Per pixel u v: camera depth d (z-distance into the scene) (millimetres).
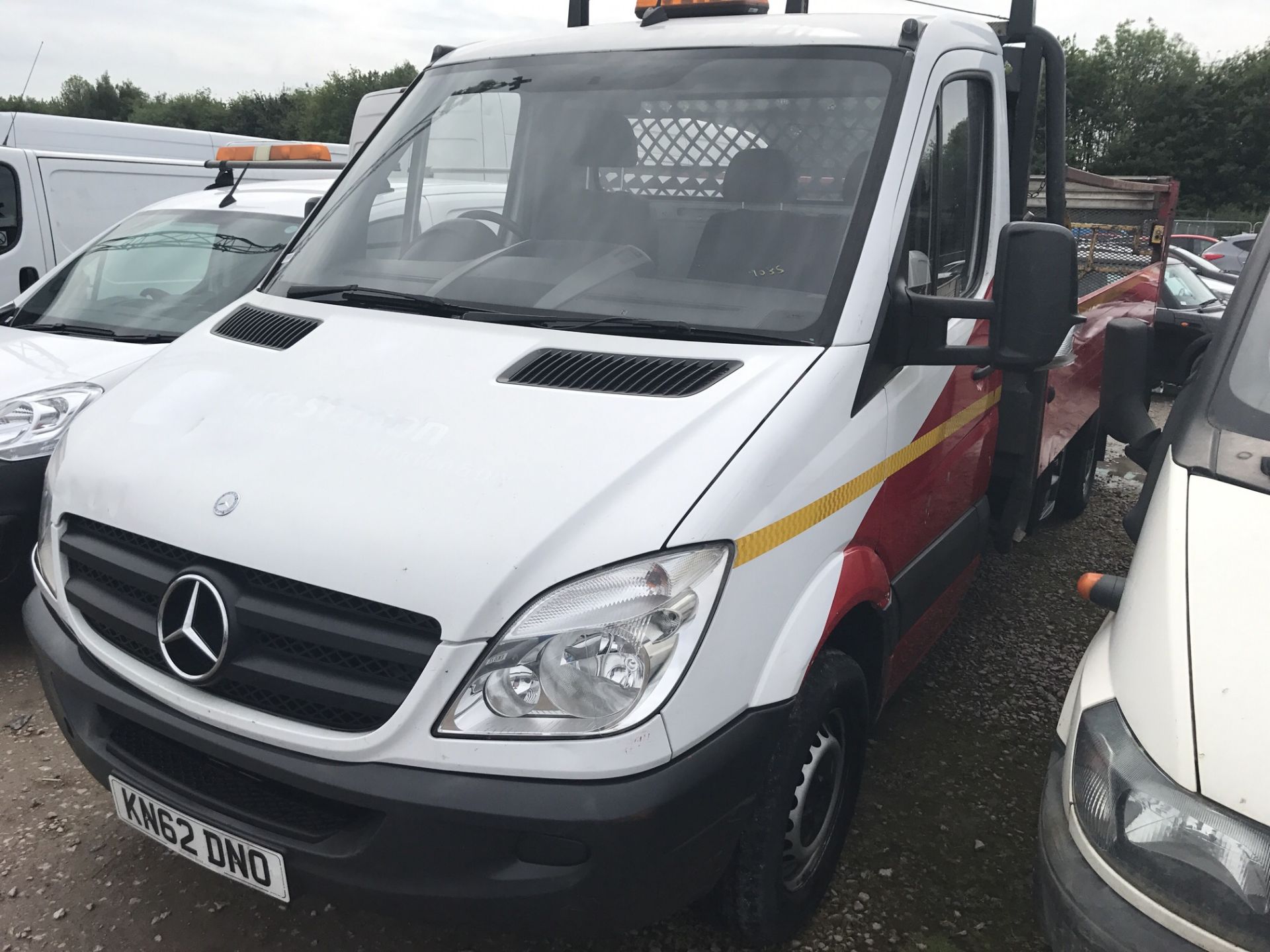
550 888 1900
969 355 2557
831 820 2705
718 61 2928
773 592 2158
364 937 2672
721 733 2041
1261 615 1759
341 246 3152
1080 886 1721
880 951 2637
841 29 2914
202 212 5418
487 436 2176
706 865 2080
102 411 2688
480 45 3514
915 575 2947
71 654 2383
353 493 2094
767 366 2334
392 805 1905
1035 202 4199
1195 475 2105
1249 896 1546
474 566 1928
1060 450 4875
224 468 2256
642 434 2129
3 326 4949
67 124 9734
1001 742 3682
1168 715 1699
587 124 2971
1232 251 19266
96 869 2889
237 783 2186
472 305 2713
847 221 2580
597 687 1898
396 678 1971
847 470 2416
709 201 2738
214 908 2754
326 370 2531
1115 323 2859
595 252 2775
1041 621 4758
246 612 2062
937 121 2916
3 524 3779
